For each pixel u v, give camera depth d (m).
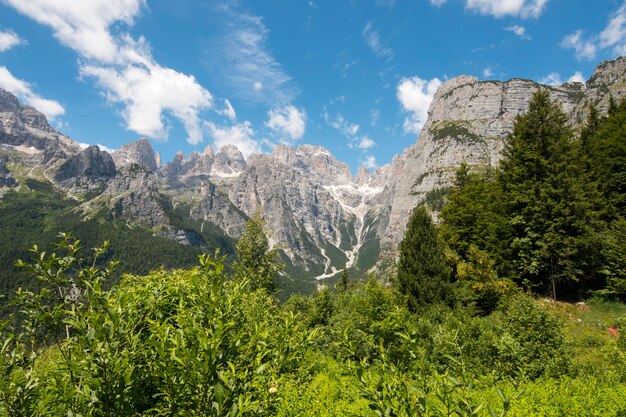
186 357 3.18
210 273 3.85
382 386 3.01
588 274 26.89
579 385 11.00
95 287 3.62
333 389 10.14
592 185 32.03
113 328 3.33
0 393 3.22
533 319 15.33
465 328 15.82
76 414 3.27
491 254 30.36
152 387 4.07
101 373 3.29
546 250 27.27
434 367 3.35
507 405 3.03
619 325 16.05
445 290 24.11
